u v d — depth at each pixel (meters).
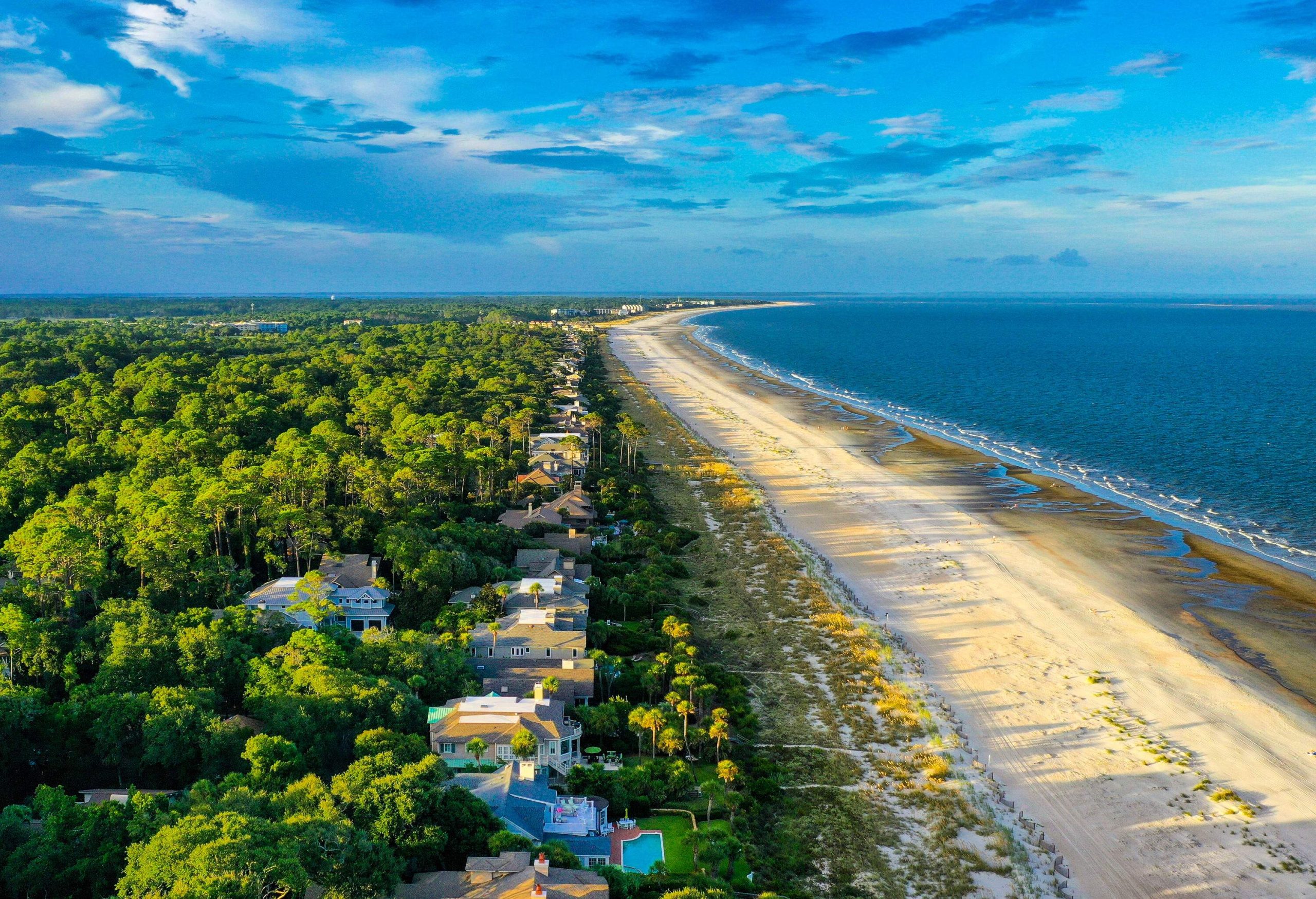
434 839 56.62
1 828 56.47
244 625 90.62
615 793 70.81
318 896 50.19
